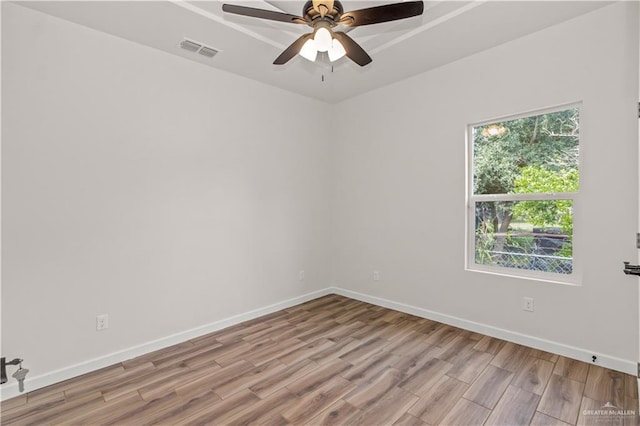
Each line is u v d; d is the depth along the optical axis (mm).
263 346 2861
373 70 3365
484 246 3107
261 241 3635
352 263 4230
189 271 3033
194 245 3068
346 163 4270
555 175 2672
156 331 2820
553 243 2693
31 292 2225
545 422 1836
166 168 2881
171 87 2916
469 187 3186
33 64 2227
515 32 2658
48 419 1912
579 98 2465
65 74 2355
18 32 2174
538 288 2691
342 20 1873
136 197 2703
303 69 3312
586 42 2422
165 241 2875
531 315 2738
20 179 2180
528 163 2826
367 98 3992
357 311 3742
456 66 3168
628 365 2275
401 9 1751
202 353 2742
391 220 3775
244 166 3465
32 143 2221
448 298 3287
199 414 1945
